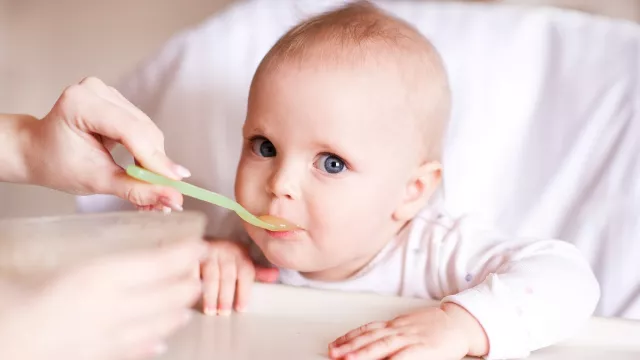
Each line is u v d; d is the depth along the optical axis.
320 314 0.74
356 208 0.82
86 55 1.92
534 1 1.51
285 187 0.79
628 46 1.14
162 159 0.62
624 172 1.05
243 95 1.17
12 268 0.48
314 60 0.82
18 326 0.46
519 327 0.65
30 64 1.92
